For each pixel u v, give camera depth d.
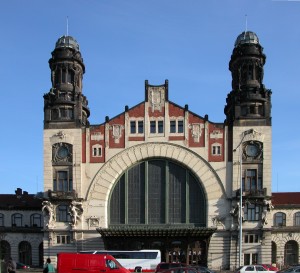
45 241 78.31
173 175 80.38
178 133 80.75
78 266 47.75
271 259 80.69
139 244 75.81
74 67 84.44
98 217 78.94
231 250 76.25
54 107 82.00
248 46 83.31
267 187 77.62
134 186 80.19
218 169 79.25
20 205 95.69
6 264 47.62
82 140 81.44
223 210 77.94
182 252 75.12
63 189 79.88
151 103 81.81
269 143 78.75
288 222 90.94
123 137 81.12
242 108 80.62
